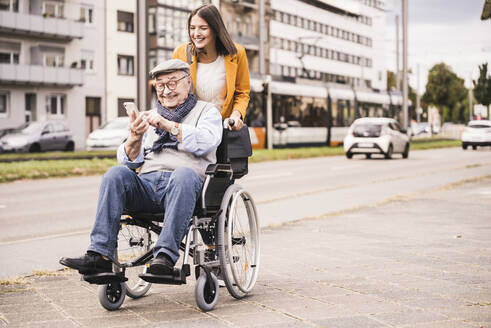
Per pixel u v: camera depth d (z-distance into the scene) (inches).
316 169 833.5
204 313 165.5
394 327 147.1
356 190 541.3
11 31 1692.9
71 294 190.4
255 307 170.6
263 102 1244.5
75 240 311.3
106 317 162.6
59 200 520.7
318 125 1429.6
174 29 2055.9
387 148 1043.9
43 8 1768.0
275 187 600.1
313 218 369.7
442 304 168.2
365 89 1688.0
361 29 3651.6
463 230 308.8
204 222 174.4
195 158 175.3
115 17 1921.8
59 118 1806.1
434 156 1157.7
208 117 176.9
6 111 1707.7
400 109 1870.1
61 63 1804.9
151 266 158.4
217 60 199.2
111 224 160.2
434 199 452.8
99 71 1889.8
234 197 183.5
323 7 3230.8
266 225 343.0
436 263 227.0
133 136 171.3
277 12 2822.3
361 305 168.7
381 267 221.8
